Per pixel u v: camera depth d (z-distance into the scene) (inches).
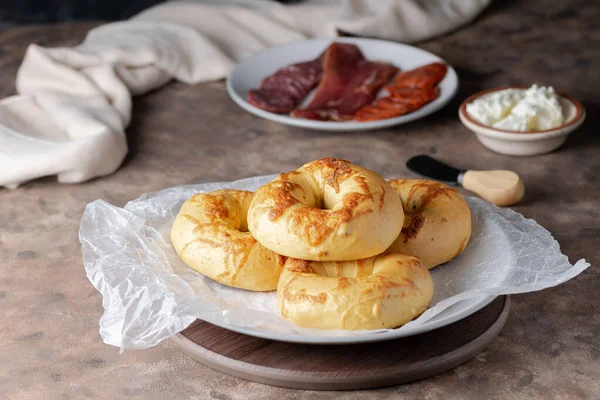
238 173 44.9
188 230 34.1
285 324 31.1
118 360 33.2
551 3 65.4
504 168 44.1
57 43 62.2
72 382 32.4
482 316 32.9
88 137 44.6
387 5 58.3
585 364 32.2
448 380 31.8
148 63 53.3
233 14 59.4
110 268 33.7
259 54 54.0
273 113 48.2
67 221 41.6
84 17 88.0
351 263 32.3
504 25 61.7
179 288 33.1
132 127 49.7
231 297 33.3
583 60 54.9
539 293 35.4
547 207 40.9
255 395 31.5
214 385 31.9
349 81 50.8
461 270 34.2
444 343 32.0
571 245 38.1
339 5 59.4
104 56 52.8
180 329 31.1
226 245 33.3
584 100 49.9
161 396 31.6
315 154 46.3
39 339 34.4
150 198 38.1
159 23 57.4
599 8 63.9
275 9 59.6
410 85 49.6
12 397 31.9
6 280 37.7
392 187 34.8
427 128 48.3
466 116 44.5
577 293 35.3
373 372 31.1
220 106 51.8
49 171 43.9
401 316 31.0
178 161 46.3
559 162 44.3
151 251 34.9
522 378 31.8
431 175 42.0
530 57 55.9
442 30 59.7
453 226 34.2
